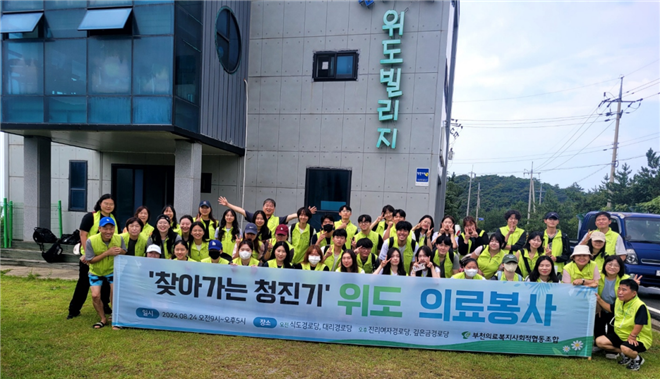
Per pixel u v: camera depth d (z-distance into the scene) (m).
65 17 7.05
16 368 3.25
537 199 67.00
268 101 8.89
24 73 7.29
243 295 4.12
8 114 7.34
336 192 8.52
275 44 8.81
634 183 24.33
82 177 10.32
